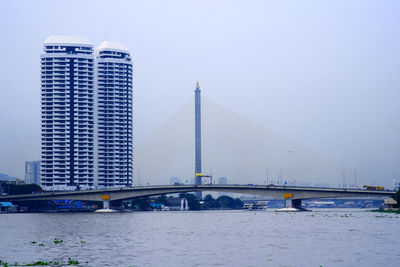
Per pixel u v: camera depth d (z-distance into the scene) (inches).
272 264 3331.7
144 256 3730.3
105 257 3690.9
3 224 7662.4
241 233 5492.1
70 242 4736.7
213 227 6496.1
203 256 3705.7
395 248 4005.9
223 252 3902.6
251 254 3774.6
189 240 4803.2
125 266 3304.6
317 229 5851.4
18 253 3961.6
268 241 4611.2
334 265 3267.7
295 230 5767.7
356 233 5226.4
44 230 6299.2
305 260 3464.6
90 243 4628.4
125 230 6171.3
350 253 3754.9
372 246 4131.4
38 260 3585.1
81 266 3316.9
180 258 3619.6
